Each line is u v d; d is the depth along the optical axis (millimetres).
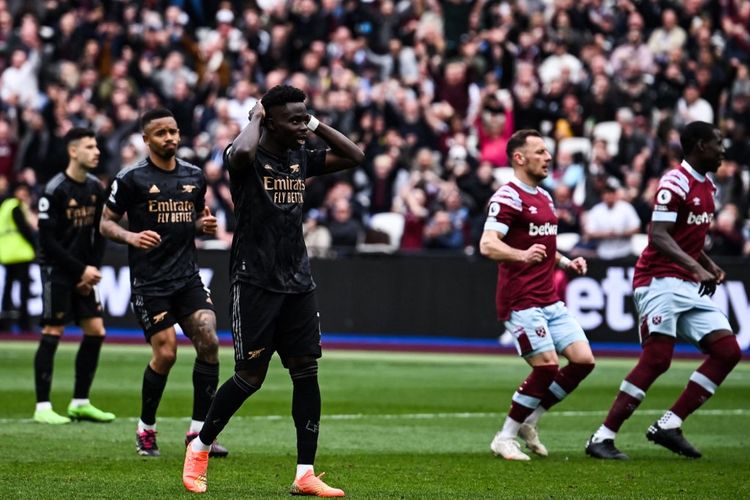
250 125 19156
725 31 66000
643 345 26344
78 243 30391
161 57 69500
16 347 51125
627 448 27688
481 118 62031
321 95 64062
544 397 25953
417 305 55594
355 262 56125
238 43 71125
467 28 71125
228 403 19734
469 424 31469
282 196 19578
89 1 73938
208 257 56281
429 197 57969
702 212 26109
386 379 42719
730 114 61156
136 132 64875
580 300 53969
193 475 19875
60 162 63906
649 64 64188
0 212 54875
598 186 56719
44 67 69750
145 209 25234
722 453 26688
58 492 19484
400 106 62719
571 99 61250
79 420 30844
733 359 25859
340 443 27578
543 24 66500
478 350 53094
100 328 30797
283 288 19594
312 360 19922
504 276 25969
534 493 20344
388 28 69438
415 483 21391
